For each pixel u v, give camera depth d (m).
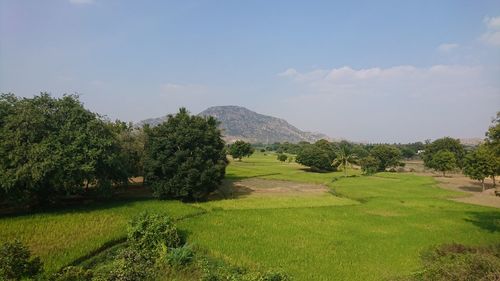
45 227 28.70
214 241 28.17
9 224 28.97
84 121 39.75
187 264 22.17
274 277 18.11
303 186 73.06
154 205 40.62
